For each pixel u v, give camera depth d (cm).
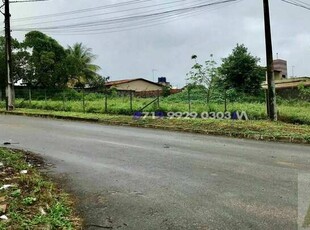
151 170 776
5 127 1495
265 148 1031
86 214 536
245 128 1350
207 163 832
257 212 527
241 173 739
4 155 874
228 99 2488
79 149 1021
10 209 513
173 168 790
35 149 1025
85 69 4672
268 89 1561
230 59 2981
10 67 2398
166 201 582
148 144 1100
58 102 2556
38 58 3734
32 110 2306
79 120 1830
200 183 674
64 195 614
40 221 479
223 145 1083
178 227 482
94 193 631
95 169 795
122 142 1138
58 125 1586
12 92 2389
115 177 728
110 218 520
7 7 2414
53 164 846
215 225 484
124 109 1994
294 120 1560
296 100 2477
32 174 722
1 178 677
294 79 3872
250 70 2886
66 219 502
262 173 737
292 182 671
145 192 630
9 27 2414
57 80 3875
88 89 4644
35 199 563
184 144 1101
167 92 3722
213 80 2442
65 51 4200
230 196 598
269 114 1566
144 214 531
